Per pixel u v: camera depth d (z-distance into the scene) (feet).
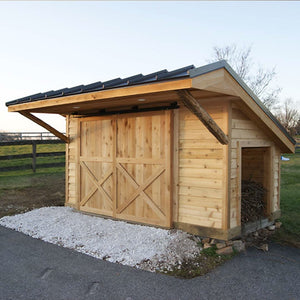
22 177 40.19
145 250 15.39
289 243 18.30
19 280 12.71
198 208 17.49
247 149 22.90
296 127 103.96
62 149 66.64
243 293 11.89
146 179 19.52
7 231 19.38
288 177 41.52
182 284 12.46
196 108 13.33
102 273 13.32
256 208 20.80
